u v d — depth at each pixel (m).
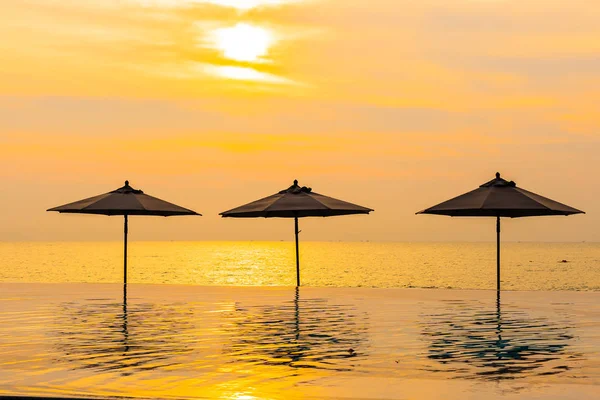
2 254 161.50
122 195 18.25
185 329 10.83
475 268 94.50
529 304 14.51
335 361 8.17
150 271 81.06
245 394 6.52
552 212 16.38
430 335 10.21
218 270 85.38
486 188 17.20
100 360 8.20
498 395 6.48
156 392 6.57
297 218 18.95
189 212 18.12
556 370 7.64
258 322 11.68
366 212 17.67
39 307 13.80
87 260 120.12
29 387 6.77
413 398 6.38
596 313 12.84
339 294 16.72
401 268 93.12
